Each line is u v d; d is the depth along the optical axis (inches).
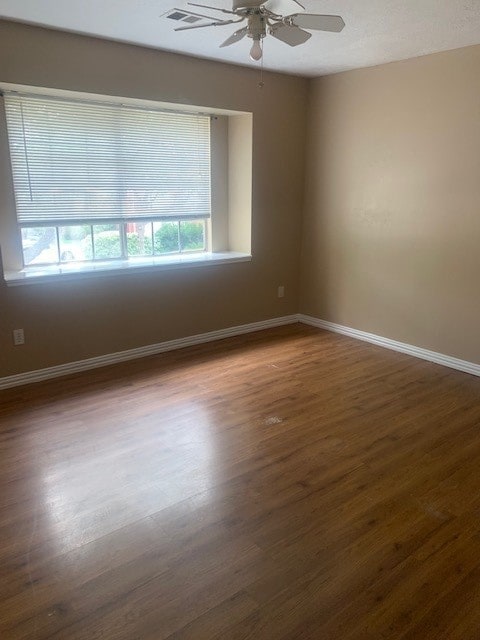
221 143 181.2
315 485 95.0
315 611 66.7
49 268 149.0
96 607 67.2
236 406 128.8
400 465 102.0
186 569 74.0
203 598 68.7
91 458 103.4
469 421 121.2
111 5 107.5
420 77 149.9
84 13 112.7
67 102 141.5
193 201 178.7
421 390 139.8
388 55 148.4
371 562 75.5
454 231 150.0
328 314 198.2
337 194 183.9
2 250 139.9
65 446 108.0
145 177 163.3
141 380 145.7
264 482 95.8
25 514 85.9
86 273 146.1
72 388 139.6
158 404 129.5
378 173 167.9
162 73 146.3
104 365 157.2
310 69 168.7
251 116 171.6
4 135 133.4
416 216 159.5
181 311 172.9
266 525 83.7
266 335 192.1
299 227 200.8
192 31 126.3
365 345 179.9
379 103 163.0
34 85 125.6
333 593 69.7
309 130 189.3
